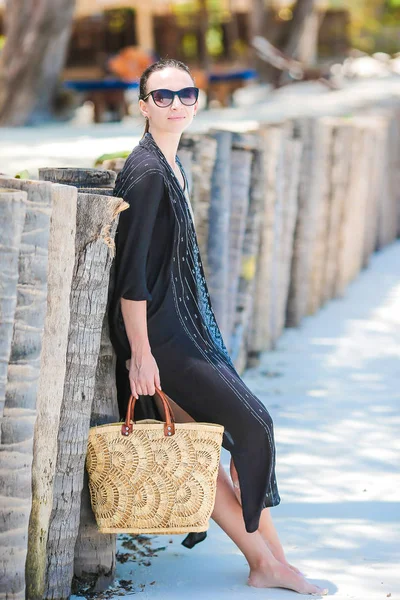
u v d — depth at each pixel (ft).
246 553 24.20
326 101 137.49
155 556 25.99
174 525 22.76
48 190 19.90
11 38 121.90
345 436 36.65
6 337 19.40
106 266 21.80
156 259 23.07
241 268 44.34
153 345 23.06
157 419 24.61
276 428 37.45
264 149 46.21
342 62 223.10
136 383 22.56
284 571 23.93
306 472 32.65
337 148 60.08
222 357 24.13
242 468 23.41
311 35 209.97
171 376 23.25
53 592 22.17
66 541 22.16
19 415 20.18
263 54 158.51
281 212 49.24
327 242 61.36
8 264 19.17
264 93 163.94
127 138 90.22
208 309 24.35
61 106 124.77
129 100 140.56
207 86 139.13
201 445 22.68
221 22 186.91
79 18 157.48
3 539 20.40
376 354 49.93
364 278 72.33
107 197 21.49
